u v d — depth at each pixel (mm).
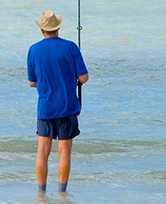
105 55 53781
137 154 22641
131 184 18625
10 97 35156
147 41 63312
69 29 72500
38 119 16875
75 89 16750
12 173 19734
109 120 29344
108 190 17922
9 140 24750
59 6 93938
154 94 36312
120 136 25859
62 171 17281
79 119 29500
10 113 30828
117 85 39219
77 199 16969
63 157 17156
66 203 16578
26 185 18375
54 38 16750
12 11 90062
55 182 18609
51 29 16641
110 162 21484
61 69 16547
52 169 20203
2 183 18578
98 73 44219
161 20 80062
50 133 16891
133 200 16906
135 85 39125
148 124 28406
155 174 19828
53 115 16625
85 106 32906
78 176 19484
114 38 65625
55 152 22250
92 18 82125
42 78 16609
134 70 45250
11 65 47500
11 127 27641
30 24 76500
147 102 33969
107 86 38938
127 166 20859
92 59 51406
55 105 16594
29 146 23641
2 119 29406
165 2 97188
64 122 16766
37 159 17281
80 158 22016
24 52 55750
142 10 90188
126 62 49469
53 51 16547
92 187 18219
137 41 63312
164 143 24453
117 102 34031
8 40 64250
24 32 70125
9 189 17938
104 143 24391
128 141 24812
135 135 26000
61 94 16594
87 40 64688
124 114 30734
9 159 21594
